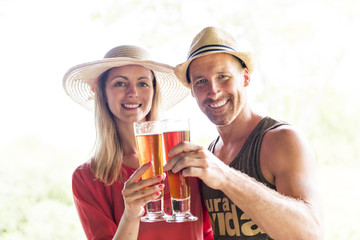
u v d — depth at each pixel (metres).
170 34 6.28
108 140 2.08
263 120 1.97
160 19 6.27
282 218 1.49
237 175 1.44
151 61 2.04
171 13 6.26
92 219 1.95
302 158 1.76
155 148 1.41
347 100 7.18
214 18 6.32
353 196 5.80
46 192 5.89
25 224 5.34
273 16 6.39
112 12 6.30
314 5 6.41
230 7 6.32
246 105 2.04
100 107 2.17
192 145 1.33
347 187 6.05
